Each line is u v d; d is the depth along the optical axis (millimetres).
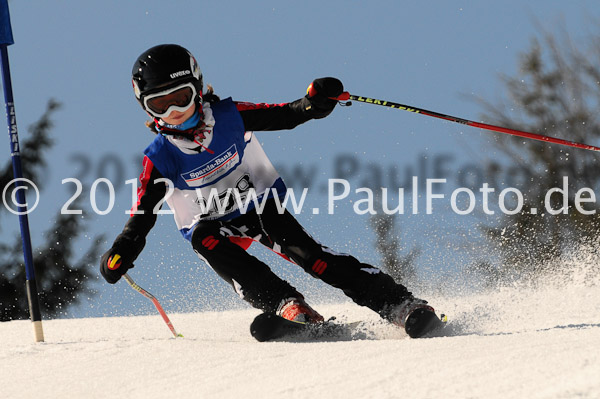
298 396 7555
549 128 44250
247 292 11938
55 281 46344
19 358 10773
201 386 8375
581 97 44688
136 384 8781
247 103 12352
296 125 12312
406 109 12383
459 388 7188
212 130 12000
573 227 39062
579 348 8141
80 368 9773
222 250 12023
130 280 12164
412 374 7812
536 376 7246
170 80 11359
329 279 11922
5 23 13945
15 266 47250
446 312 13734
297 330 11219
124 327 15008
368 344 9500
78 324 15688
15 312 46719
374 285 11672
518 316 12445
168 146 11984
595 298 14094
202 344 10547
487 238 36188
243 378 8484
